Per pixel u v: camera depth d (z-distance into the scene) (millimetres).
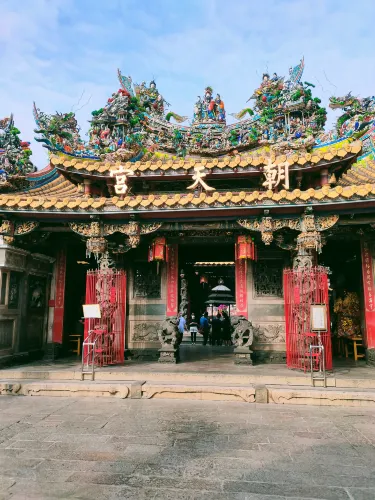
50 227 12602
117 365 12062
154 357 13852
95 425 7508
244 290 13883
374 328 12688
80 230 11867
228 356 14906
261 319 13648
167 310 14156
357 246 14383
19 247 12898
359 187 9883
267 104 15688
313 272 10883
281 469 5508
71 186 15141
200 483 5074
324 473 5379
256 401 9367
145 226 11781
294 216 11102
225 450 6227
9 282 12258
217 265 24609
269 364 12703
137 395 9734
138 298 14398
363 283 13133
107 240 12758
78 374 10734
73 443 6512
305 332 10828
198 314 33562
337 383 9727
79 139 15500
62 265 14922
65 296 14898
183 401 9461
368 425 7582
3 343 12008
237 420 7875
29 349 13430
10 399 9688
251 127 16016
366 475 5320
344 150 11055
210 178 12672
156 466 5602
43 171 14891
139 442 6570
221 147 16188
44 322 14500
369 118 13453
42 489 4871
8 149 12836
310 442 6602
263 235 11102
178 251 14578
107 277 12078
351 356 15148
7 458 5875
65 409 8711
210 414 8312
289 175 12344
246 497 4711
